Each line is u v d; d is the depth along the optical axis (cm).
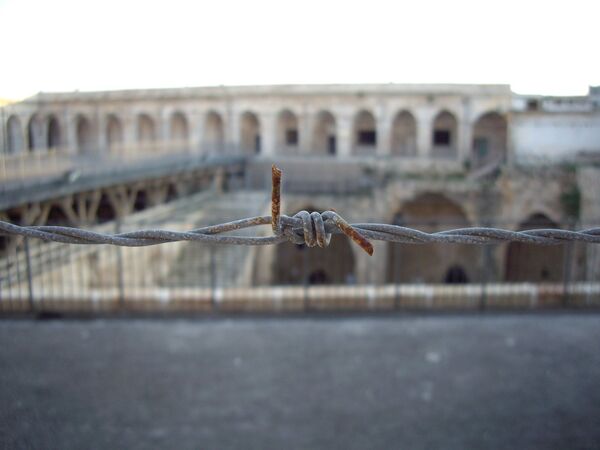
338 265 2897
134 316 924
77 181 1964
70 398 632
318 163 3203
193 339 831
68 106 3322
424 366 744
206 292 957
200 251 1973
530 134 2727
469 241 206
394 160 3053
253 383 689
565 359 764
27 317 906
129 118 3588
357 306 956
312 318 930
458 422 598
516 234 205
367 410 625
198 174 2922
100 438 550
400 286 997
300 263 2927
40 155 1795
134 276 1494
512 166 2656
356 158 3172
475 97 3038
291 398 651
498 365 746
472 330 880
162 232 205
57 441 538
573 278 1908
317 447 548
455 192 2767
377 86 3172
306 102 3306
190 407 623
